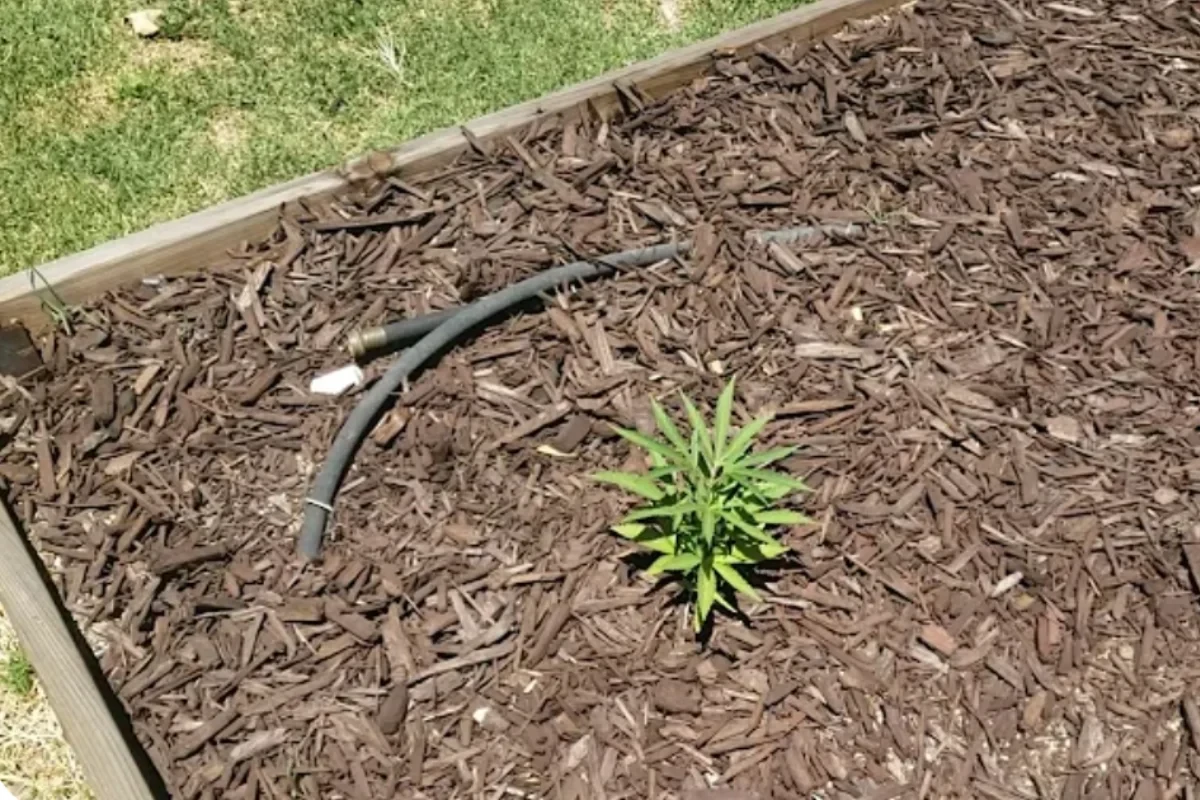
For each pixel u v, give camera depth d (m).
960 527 1.61
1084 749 1.48
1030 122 2.01
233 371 1.73
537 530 1.61
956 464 1.66
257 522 1.62
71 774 1.53
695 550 1.52
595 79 1.99
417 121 2.06
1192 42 2.13
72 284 1.76
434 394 1.72
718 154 1.96
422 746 1.47
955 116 2.01
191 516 1.62
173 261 1.81
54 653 1.45
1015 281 1.83
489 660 1.52
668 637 1.54
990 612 1.56
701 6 2.24
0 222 1.92
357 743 1.47
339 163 2.01
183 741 1.47
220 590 1.57
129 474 1.65
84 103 2.07
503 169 1.92
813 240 1.87
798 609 1.55
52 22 2.14
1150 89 2.06
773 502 1.61
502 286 1.81
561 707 1.49
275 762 1.46
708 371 1.74
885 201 1.91
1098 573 1.59
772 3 2.25
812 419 1.70
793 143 1.97
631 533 1.54
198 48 2.14
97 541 1.60
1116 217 1.90
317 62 2.12
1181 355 1.76
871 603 1.56
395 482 1.65
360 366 1.75
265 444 1.68
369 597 1.56
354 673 1.51
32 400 1.70
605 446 1.68
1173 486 1.66
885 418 1.70
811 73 2.05
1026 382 1.73
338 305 1.79
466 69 2.12
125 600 1.56
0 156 2.00
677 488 1.54
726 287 1.82
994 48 2.11
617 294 1.81
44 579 1.51
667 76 2.02
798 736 1.48
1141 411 1.71
